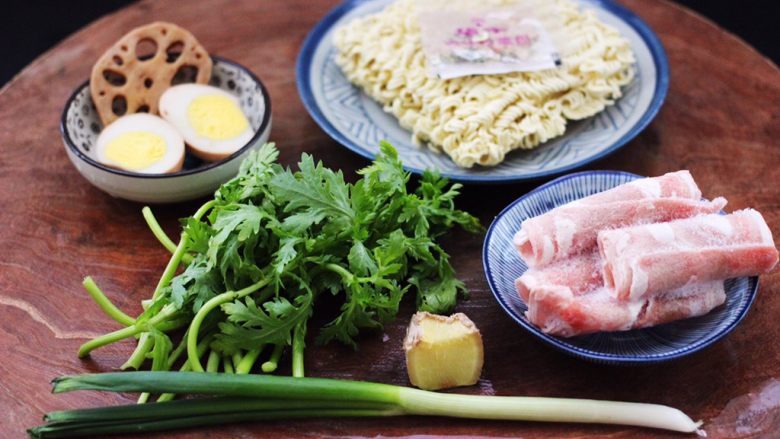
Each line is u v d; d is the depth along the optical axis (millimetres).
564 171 566
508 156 601
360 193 509
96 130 621
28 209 593
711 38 692
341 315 502
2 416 494
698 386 495
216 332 511
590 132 613
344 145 589
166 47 627
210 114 609
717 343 510
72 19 999
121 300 544
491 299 537
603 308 480
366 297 499
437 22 645
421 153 607
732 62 671
